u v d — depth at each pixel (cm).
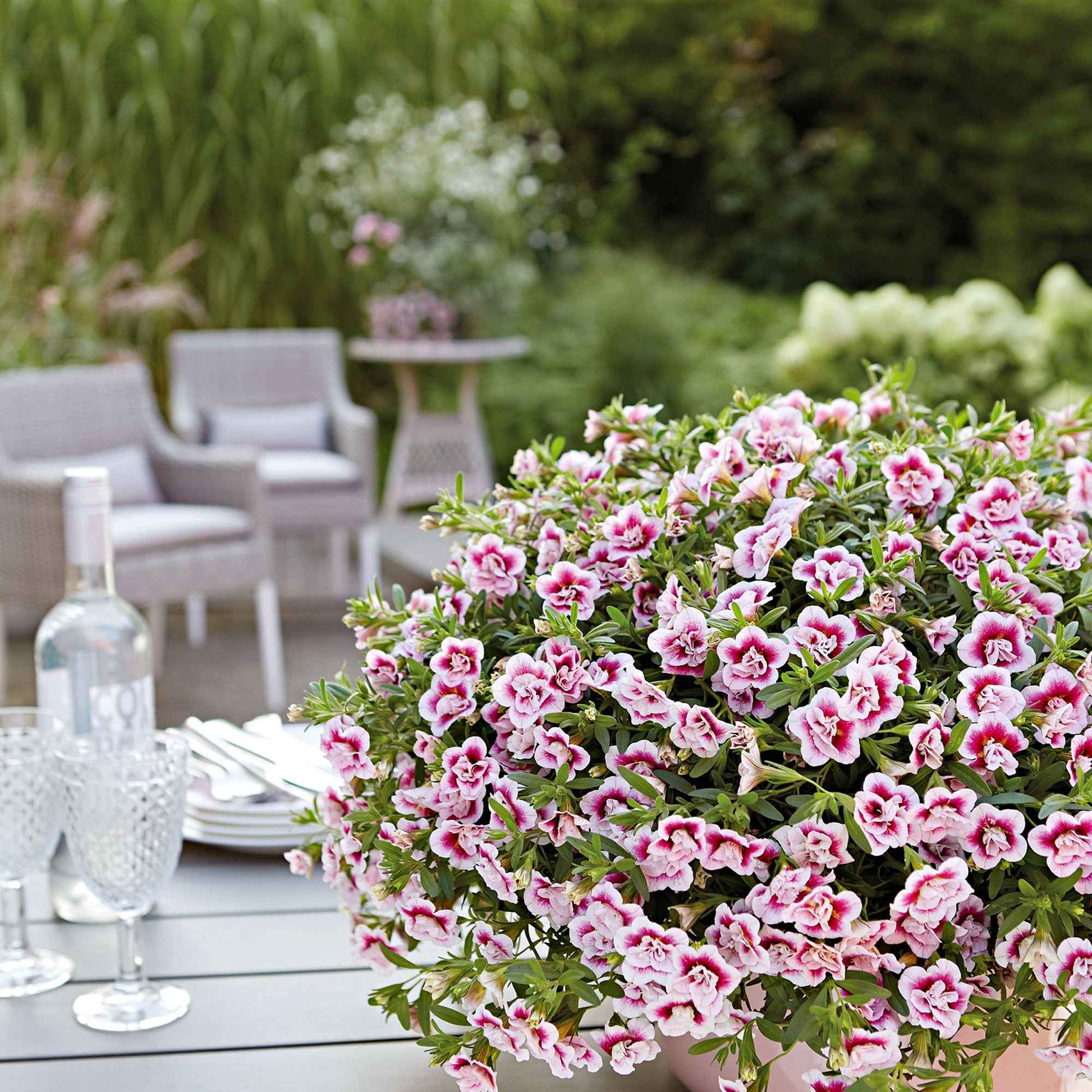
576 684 65
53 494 315
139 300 546
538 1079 78
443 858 69
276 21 615
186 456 362
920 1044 62
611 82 980
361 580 439
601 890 61
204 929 97
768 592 67
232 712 346
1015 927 61
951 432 81
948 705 63
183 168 604
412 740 74
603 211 852
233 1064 78
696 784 65
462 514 80
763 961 60
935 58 1001
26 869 87
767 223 970
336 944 94
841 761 60
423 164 537
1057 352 573
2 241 527
